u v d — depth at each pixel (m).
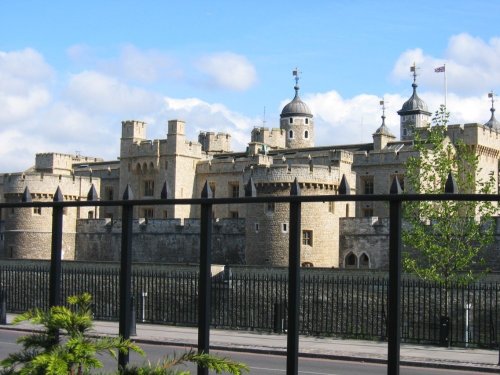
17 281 47.59
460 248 35.78
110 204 7.81
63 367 7.53
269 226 52.03
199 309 7.33
